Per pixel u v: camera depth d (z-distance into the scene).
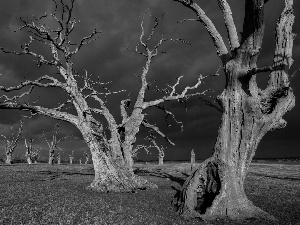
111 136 29.28
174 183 31.41
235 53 16.62
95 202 16.98
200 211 16.08
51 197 18.06
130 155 29.50
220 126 17.11
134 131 30.86
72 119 26.95
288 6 16.48
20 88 27.36
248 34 15.52
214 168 16.64
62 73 28.36
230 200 15.18
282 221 13.70
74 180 31.61
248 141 16.36
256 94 16.66
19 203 15.46
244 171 16.19
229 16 17.66
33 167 56.00
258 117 16.41
